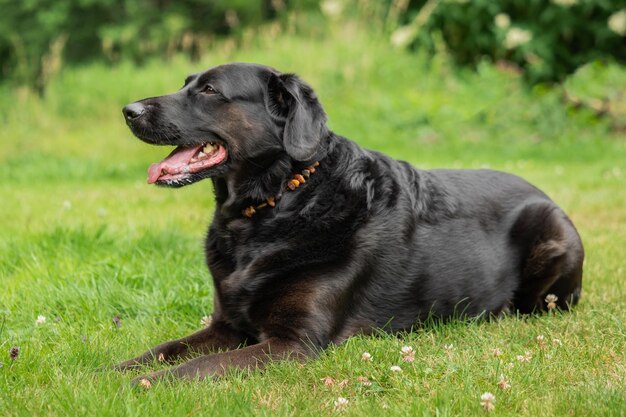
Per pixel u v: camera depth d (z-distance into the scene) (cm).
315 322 461
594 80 1767
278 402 386
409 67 1861
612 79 1759
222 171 496
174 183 495
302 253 474
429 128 1673
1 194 1160
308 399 386
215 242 508
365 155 517
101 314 556
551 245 565
